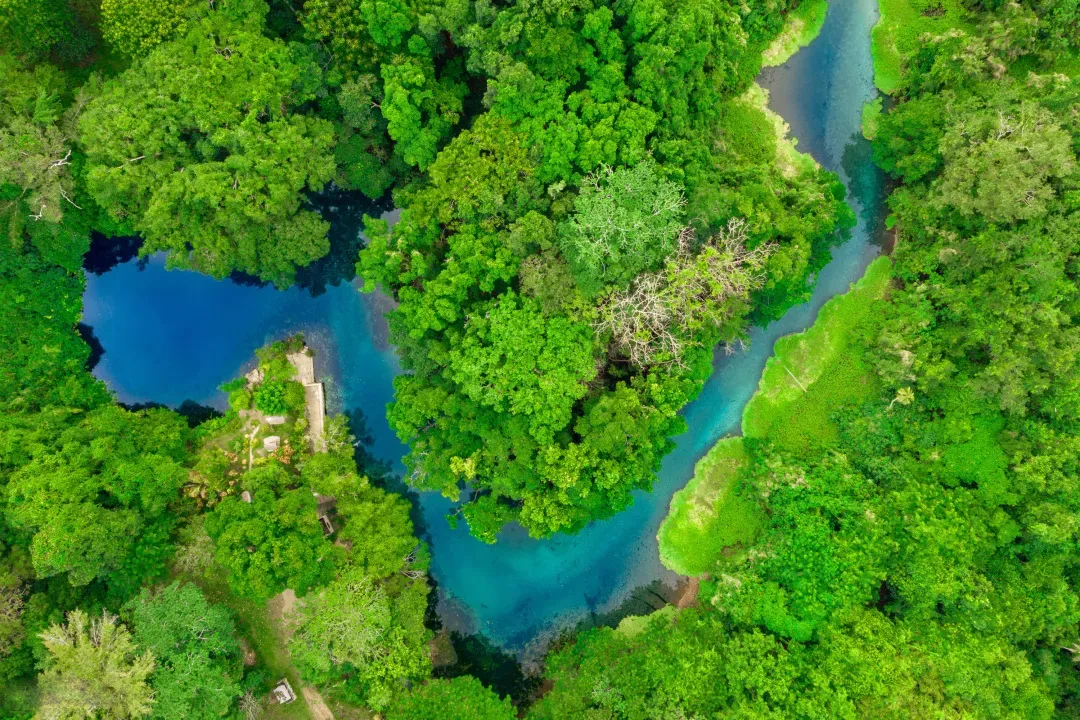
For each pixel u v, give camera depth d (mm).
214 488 31219
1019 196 27953
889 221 33500
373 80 28984
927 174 32688
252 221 29312
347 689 30531
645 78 27203
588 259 26406
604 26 26500
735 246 28281
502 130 27625
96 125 26812
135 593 29516
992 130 29422
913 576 28406
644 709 28016
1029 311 28688
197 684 26547
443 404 28359
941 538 27891
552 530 28672
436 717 28547
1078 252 29328
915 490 29547
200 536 29500
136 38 27094
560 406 27750
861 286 34500
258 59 27219
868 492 30750
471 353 27578
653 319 27906
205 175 26938
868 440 32156
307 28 27906
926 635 28047
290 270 31656
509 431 27984
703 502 34375
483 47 27609
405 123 28359
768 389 34438
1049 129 28328
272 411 32750
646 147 28734
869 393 33438
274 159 27781
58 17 28594
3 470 28094
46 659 26594
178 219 28469
